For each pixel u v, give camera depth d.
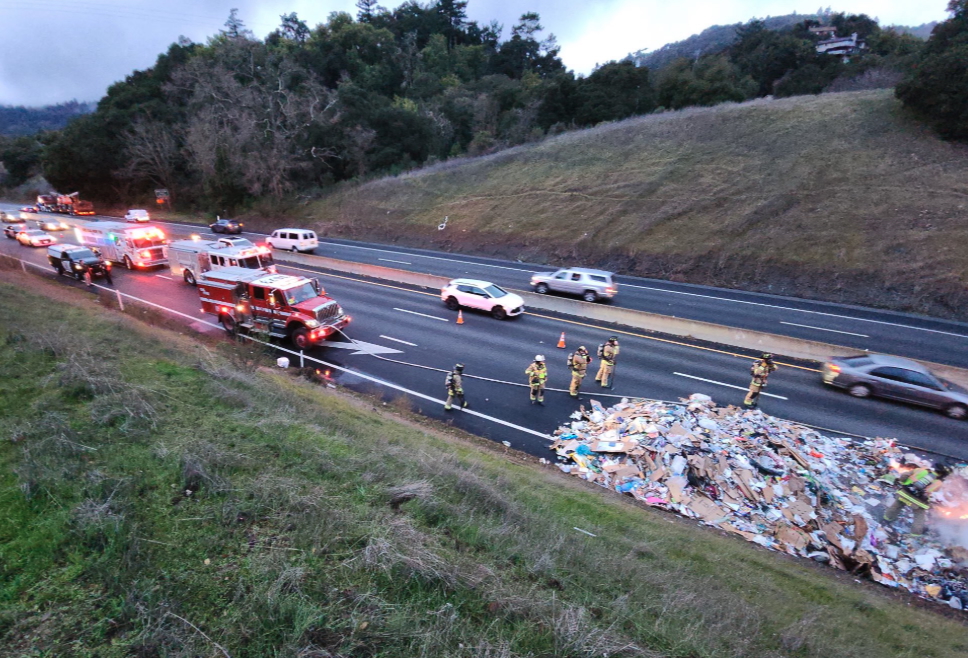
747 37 70.62
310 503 6.09
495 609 4.90
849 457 11.45
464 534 6.23
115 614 4.39
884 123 35.69
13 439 6.91
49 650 3.99
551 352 17.80
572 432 12.42
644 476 10.52
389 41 72.00
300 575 4.90
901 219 27.53
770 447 11.09
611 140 46.00
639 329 20.50
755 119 41.62
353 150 53.59
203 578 4.87
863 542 9.16
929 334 20.58
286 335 16.91
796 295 26.11
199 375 10.66
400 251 38.03
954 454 12.12
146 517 5.66
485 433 12.50
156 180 61.28
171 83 61.38
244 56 59.38
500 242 37.31
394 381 15.17
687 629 5.22
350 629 4.42
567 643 4.52
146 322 18.12
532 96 60.03
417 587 5.04
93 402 8.30
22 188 73.38
